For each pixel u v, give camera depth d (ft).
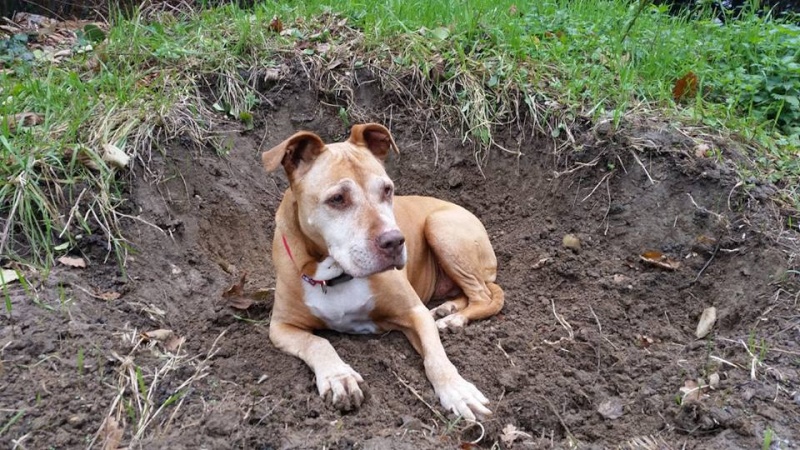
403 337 3.70
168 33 5.88
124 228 4.03
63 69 5.25
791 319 3.43
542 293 4.17
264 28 5.78
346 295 3.52
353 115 5.29
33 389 2.92
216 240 4.47
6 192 3.83
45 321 3.29
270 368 3.34
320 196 3.25
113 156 4.18
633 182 4.58
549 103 5.04
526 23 5.94
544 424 3.06
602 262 4.32
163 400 2.97
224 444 2.72
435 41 5.59
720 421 2.89
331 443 2.74
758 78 5.30
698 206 4.28
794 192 4.26
